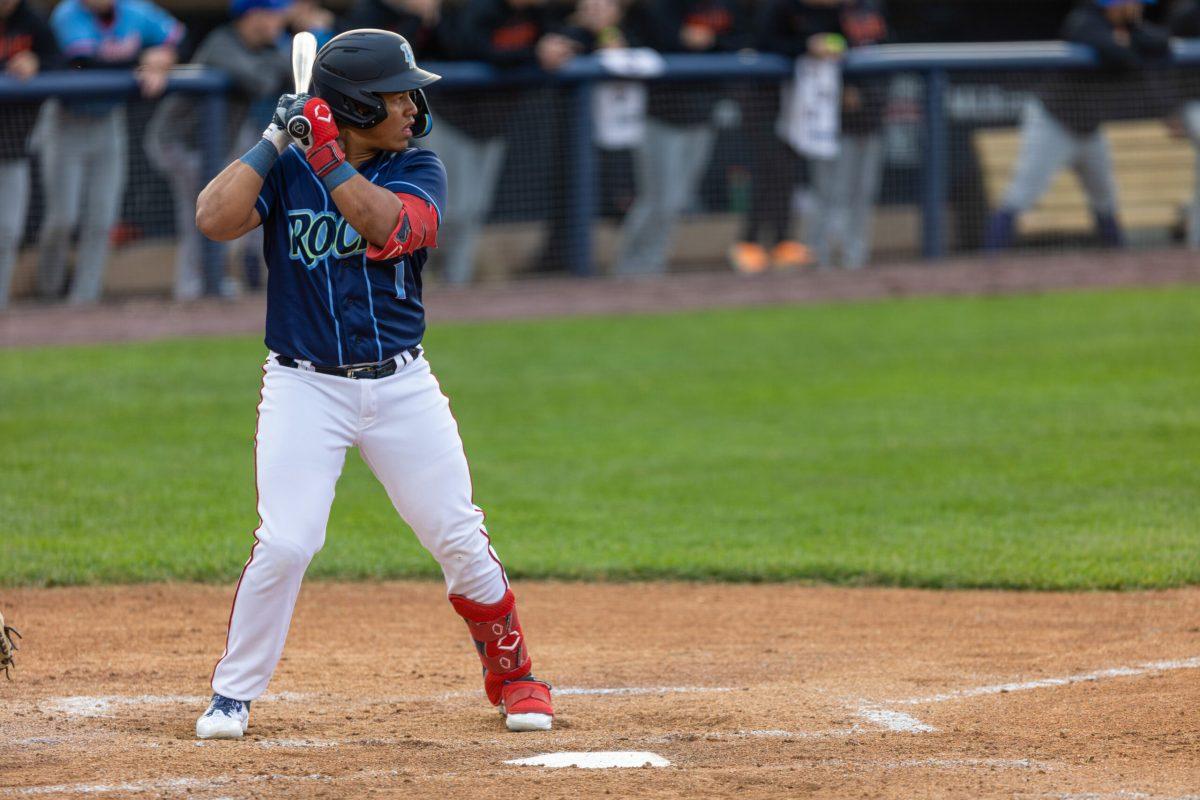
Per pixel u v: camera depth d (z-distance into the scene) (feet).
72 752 48.06
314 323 48.08
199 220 47.14
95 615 69.10
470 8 151.74
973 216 172.86
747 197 165.99
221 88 141.49
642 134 159.43
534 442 106.52
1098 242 177.06
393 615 70.54
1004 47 168.76
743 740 49.65
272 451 48.29
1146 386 120.98
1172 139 174.60
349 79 47.21
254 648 49.70
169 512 88.02
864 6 165.17
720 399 119.44
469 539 50.26
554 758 47.42
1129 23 169.89
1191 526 83.97
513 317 148.87
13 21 135.44
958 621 68.49
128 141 141.38
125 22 141.59
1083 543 81.00
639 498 92.53
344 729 51.39
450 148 153.58
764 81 161.27
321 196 47.80
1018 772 45.57
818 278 165.58
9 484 93.15
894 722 51.80
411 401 49.16
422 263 49.73
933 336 141.59
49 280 143.95
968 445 104.22
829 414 114.32
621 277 164.96
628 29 164.55
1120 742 48.75
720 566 77.71
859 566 77.30
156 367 127.03
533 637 66.74
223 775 45.52
